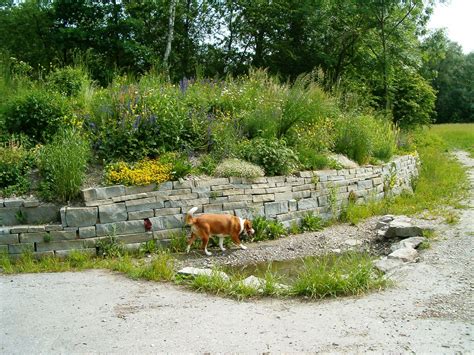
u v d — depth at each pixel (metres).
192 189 8.32
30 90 9.99
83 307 5.16
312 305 5.19
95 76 18.09
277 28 22.55
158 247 7.89
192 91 11.23
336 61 22.12
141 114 9.13
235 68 23.14
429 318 4.68
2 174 7.72
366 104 17.28
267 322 4.70
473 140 29.62
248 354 3.99
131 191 7.82
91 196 7.52
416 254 6.90
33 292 5.70
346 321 4.67
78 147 8.01
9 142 8.56
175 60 22.23
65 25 20.59
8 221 7.36
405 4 20.03
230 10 23.36
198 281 5.86
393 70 21.06
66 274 6.53
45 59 20.84
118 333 4.45
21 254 7.11
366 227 9.61
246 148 9.68
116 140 8.73
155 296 5.55
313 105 11.73
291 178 9.66
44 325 4.65
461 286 5.52
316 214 9.99
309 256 7.80
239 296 5.46
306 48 22.52
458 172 16.20
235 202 8.75
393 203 11.50
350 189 10.98
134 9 21.12
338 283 5.52
